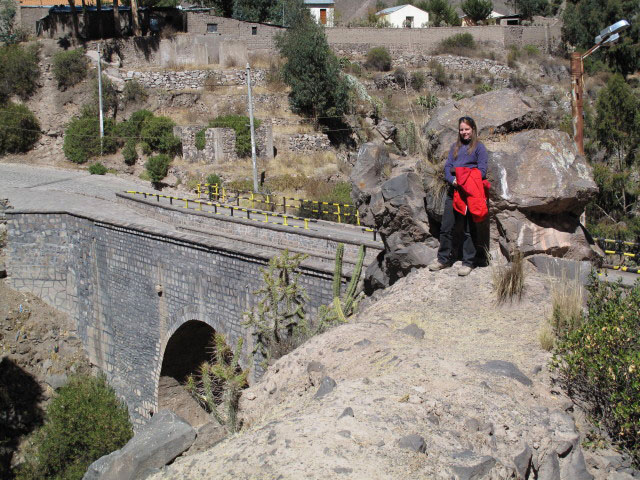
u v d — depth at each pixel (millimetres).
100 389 25719
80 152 44281
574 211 8938
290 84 48219
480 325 7484
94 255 27125
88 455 22750
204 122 45938
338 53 58781
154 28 55406
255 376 19016
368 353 6859
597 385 6008
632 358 5789
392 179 10039
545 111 9648
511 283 7918
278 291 14711
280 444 5109
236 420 7000
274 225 23906
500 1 86000
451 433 5297
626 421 5660
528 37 62156
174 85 49688
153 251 23391
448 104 10211
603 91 24047
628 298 7004
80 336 28781
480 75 56125
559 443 5496
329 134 47469
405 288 8828
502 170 8766
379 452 4918
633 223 19344
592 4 60031
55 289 29297
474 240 9031
